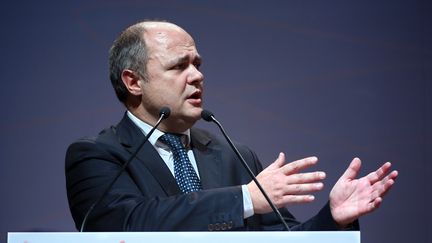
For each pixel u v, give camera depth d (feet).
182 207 16.34
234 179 19.85
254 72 28.53
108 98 28.14
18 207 27.48
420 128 28.66
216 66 28.50
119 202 17.40
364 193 15.38
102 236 12.36
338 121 28.45
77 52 28.27
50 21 28.32
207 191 16.53
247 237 12.10
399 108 28.76
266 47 28.63
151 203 16.78
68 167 19.26
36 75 28.09
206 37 28.58
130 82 19.92
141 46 19.74
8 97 27.91
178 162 19.27
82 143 19.26
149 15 28.50
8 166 27.63
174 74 19.36
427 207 28.32
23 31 28.22
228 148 20.54
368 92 28.55
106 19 28.45
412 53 28.73
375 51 28.66
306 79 28.55
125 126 19.88
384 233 28.25
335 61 28.63
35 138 27.81
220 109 28.27
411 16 28.76
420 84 28.68
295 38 28.66
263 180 15.75
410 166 28.45
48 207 27.58
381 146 28.43
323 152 28.32
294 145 28.32
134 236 12.28
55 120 27.96
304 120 28.43
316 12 28.66
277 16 28.71
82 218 18.42
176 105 19.26
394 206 28.32
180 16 28.60
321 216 15.80
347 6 28.76
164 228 16.24
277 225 19.66
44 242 12.49
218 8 28.76
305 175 15.28
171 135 19.63
